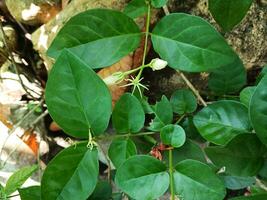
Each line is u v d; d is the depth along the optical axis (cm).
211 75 47
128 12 42
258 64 55
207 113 41
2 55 71
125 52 39
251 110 33
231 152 37
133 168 37
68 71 35
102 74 55
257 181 42
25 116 68
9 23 73
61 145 72
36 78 72
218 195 36
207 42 38
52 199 36
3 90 72
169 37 39
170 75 58
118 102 39
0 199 44
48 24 65
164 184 37
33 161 70
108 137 38
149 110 44
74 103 36
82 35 39
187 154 43
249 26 53
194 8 54
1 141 70
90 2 58
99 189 43
